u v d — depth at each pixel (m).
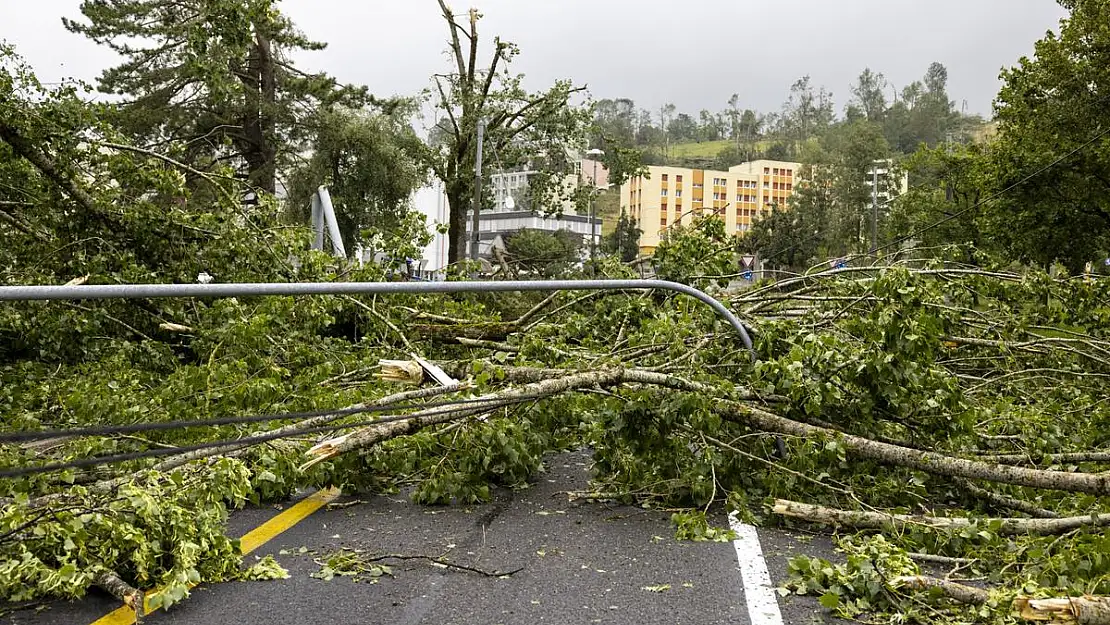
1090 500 5.75
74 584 3.72
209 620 3.73
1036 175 30.11
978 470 5.30
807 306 9.85
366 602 4.00
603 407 6.30
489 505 5.96
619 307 9.73
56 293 2.68
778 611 3.94
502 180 83.19
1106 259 30.62
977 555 4.58
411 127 37.59
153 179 10.08
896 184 87.56
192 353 9.99
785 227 68.12
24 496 4.07
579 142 34.50
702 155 170.62
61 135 9.57
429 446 5.94
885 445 5.58
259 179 35.09
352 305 10.02
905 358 5.99
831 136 127.69
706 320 7.80
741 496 5.71
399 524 5.39
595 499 6.15
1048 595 3.80
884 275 6.20
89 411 6.08
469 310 10.88
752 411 5.92
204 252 10.02
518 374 6.57
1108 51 29.72
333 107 36.75
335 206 34.66
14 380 7.90
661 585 4.29
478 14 33.91
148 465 5.20
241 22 13.28
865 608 3.93
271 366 7.62
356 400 6.68
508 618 3.83
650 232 113.38
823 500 5.78
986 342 8.57
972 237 42.12
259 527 5.27
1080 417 7.93
